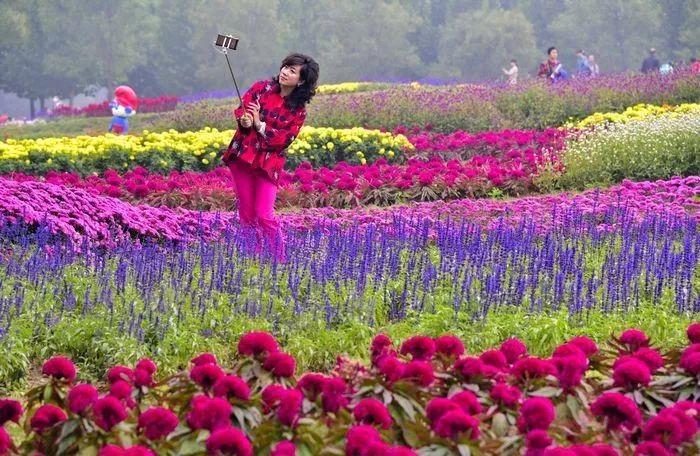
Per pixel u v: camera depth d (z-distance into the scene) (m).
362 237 11.10
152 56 92.62
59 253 10.30
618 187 17.62
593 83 33.00
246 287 9.49
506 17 86.94
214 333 8.55
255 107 11.11
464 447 4.97
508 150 23.03
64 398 5.75
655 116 25.67
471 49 86.69
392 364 5.52
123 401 5.38
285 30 89.25
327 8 90.56
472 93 32.75
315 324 8.68
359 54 87.56
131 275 9.61
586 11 88.25
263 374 5.73
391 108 29.34
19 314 8.48
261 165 11.27
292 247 10.73
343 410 5.33
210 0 87.31
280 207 17.45
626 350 6.61
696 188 16.70
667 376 6.11
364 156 22.56
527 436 4.94
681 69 34.84
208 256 10.27
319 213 15.92
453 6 98.56
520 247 10.78
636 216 14.29
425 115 29.12
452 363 6.02
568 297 9.56
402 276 10.19
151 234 12.78
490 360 5.88
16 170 19.70
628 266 10.02
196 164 21.20
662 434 5.23
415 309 9.26
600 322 9.03
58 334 8.23
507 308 9.34
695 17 80.75
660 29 87.00
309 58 11.19
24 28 81.12
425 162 22.69
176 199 17.03
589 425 5.55
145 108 53.69
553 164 19.27
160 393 5.99
